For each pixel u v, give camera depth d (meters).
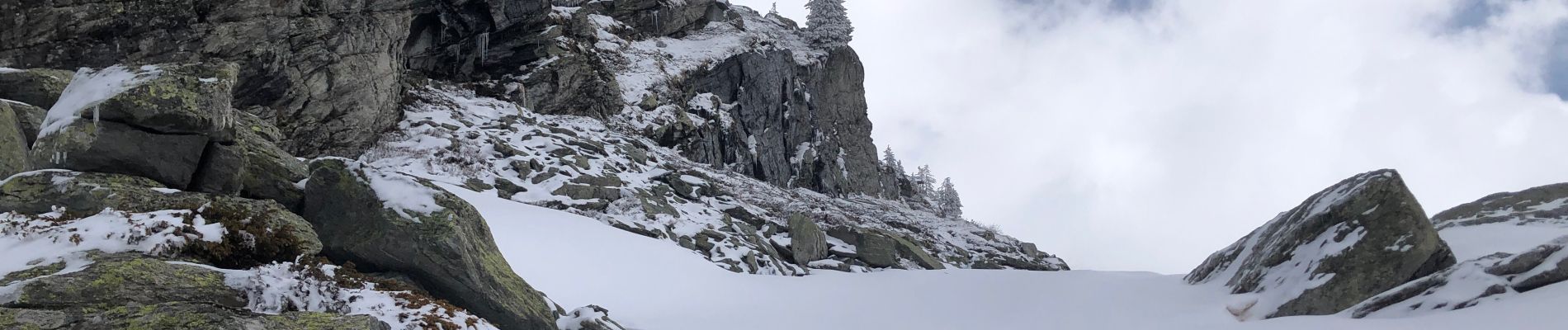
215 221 10.82
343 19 29.16
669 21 63.72
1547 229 16.91
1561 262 12.21
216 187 12.15
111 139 11.27
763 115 57.56
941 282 20.98
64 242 9.54
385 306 10.25
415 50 39.22
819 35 69.81
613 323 13.31
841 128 67.94
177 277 8.98
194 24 23.70
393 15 31.95
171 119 11.42
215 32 24.22
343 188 12.50
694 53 58.16
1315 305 14.64
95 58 21.61
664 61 55.53
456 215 12.10
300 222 11.65
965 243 36.91
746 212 29.66
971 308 17.73
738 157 52.59
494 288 11.90
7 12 20.03
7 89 14.11
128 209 10.63
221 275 9.40
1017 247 38.75
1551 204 18.73
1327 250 15.20
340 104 28.97
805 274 25.00
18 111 13.00
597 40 52.88
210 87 11.92
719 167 50.78
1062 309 16.98
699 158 48.72
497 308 11.85
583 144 34.25
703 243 24.72
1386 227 14.97
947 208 82.25
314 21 27.66
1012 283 20.08
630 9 61.72
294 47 26.98
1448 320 11.92
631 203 26.94
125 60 22.19
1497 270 12.75
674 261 20.52
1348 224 15.27
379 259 11.75
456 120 35.16
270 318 8.77
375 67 30.89
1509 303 11.87
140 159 11.45
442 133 31.97
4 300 7.97
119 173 11.38
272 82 26.17
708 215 28.38
